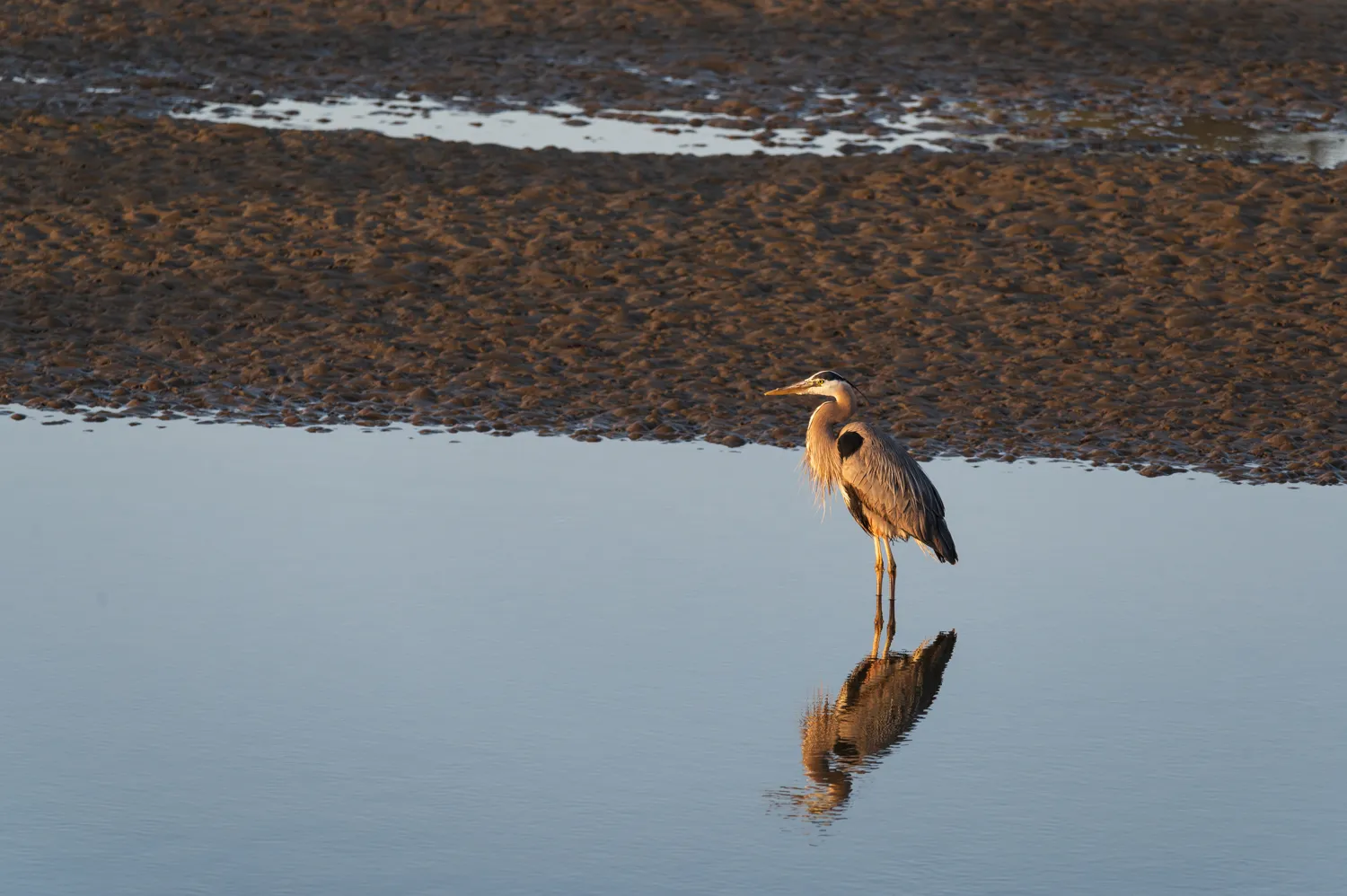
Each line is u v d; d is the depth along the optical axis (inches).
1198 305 705.6
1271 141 980.6
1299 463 564.7
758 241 766.5
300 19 1197.1
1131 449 577.6
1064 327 682.2
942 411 608.1
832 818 344.8
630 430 585.0
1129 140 972.6
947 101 1051.9
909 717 392.2
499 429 585.0
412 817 340.8
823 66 1119.6
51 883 314.0
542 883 317.4
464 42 1155.9
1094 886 320.2
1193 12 1296.8
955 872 324.8
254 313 675.4
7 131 888.3
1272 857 331.0
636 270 729.0
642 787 355.9
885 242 770.8
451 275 720.3
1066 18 1263.5
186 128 911.0
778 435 584.4
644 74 1093.1
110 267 713.6
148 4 1209.4
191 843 329.1
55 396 602.2
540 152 888.9
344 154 871.7
